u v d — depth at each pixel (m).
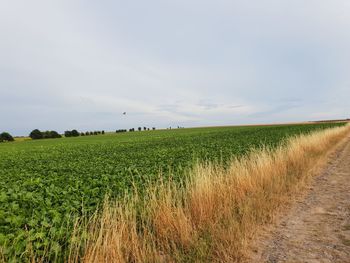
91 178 10.94
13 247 4.39
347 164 15.66
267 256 5.08
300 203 8.42
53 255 4.60
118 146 35.62
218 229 5.43
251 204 6.80
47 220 5.68
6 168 17.41
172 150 21.45
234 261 4.77
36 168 16.28
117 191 8.20
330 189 10.12
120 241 4.59
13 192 8.86
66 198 7.74
